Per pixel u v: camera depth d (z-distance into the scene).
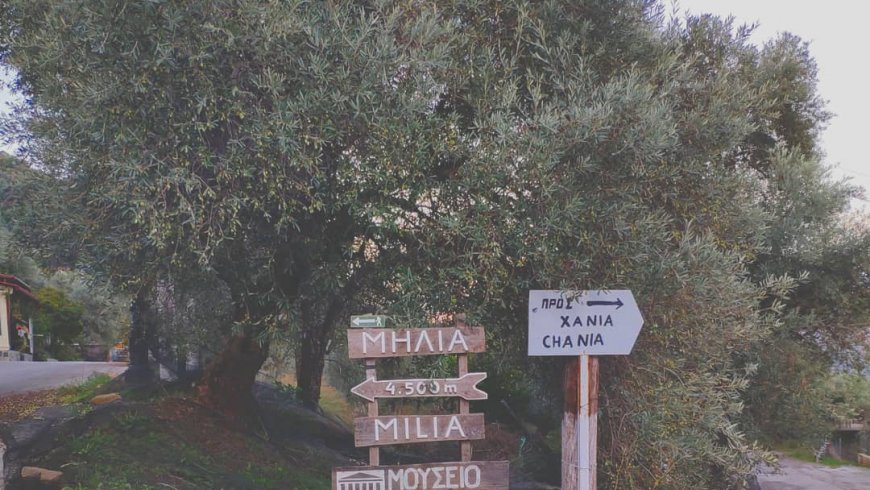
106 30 4.37
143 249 5.44
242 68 4.71
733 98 6.02
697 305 5.29
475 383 4.53
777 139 10.22
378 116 4.70
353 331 4.39
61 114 5.09
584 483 4.89
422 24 4.78
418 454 10.43
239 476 6.82
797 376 9.38
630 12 5.86
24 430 7.66
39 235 6.01
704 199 5.80
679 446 5.39
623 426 5.57
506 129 4.75
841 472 17.84
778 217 9.10
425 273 5.27
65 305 27.08
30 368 16.83
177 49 4.49
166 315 9.28
